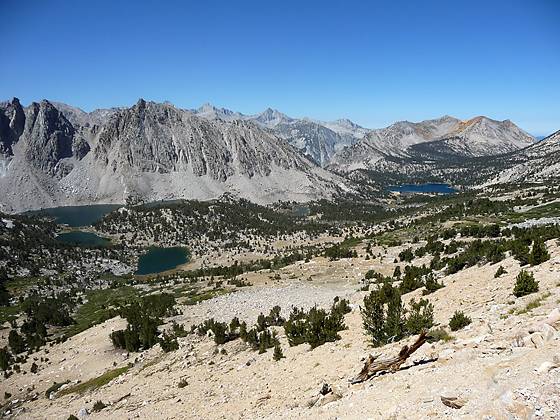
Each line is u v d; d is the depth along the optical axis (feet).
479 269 146.82
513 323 66.59
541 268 107.96
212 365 141.08
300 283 319.88
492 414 39.22
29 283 617.21
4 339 376.48
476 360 54.80
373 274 301.43
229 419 79.30
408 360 67.51
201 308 278.05
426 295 130.93
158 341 215.51
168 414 100.63
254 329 161.79
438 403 46.32
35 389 207.72
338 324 113.80
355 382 67.26
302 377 87.25
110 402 136.77
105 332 277.23
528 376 43.19
